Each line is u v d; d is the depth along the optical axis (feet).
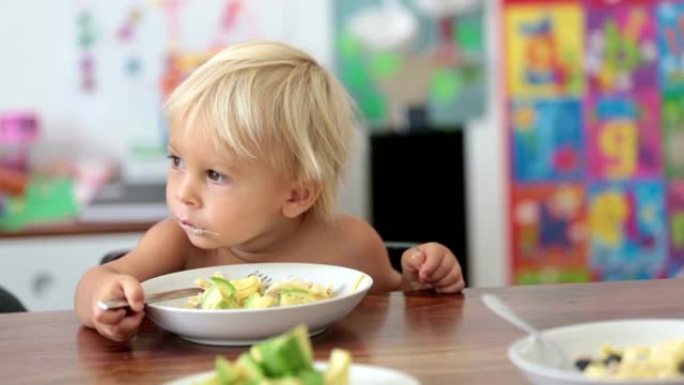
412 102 9.77
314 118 3.65
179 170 3.48
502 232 9.91
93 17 9.30
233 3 9.47
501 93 9.81
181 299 3.07
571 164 9.87
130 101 9.41
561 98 9.82
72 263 8.66
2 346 2.80
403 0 9.68
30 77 9.27
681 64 9.87
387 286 4.14
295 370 1.88
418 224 8.94
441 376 2.36
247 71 3.52
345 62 9.69
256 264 3.38
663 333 2.42
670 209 9.97
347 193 9.41
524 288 3.46
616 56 9.83
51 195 9.29
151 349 2.74
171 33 9.41
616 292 3.34
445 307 3.16
